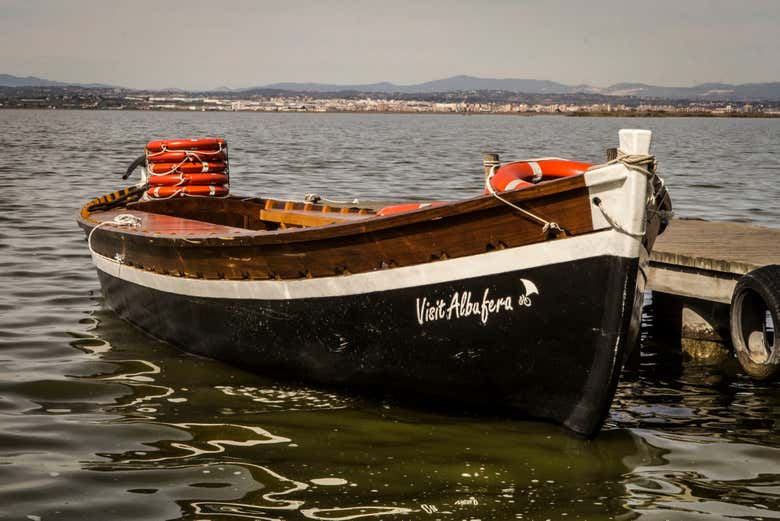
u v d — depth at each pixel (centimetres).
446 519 512
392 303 665
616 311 587
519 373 641
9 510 515
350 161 3803
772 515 526
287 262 718
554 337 614
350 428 659
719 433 675
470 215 613
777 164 3831
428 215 620
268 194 2320
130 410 693
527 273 607
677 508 534
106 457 596
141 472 572
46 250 1405
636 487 563
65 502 527
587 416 628
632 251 573
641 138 557
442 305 643
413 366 679
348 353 710
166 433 643
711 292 913
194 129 8919
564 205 585
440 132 9350
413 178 2880
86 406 700
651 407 742
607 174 561
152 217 1020
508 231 608
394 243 650
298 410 701
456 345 648
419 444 629
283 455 605
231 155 4203
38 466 579
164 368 812
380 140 6562
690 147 5775
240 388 757
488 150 5009
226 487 552
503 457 607
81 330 944
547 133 9400
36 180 2644
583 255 585
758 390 798
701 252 949
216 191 1114
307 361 744
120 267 946
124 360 835
